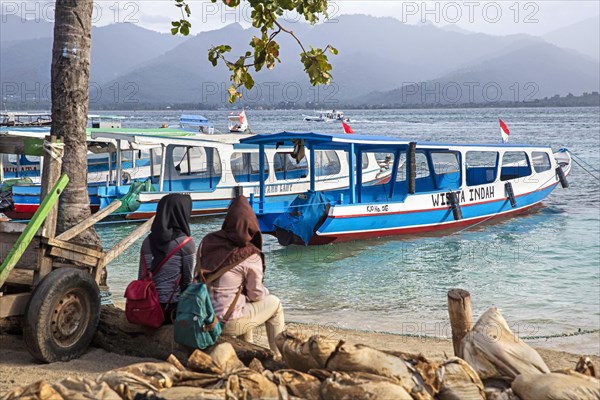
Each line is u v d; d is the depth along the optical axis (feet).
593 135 251.60
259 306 19.79
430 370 16.30
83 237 27.81
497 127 357.41
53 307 19.53
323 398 14.96
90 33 27.84
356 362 16.07
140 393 14.53
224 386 15.33
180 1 28.48
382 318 36.22
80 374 19.12
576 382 15.90
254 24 28.17
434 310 38.42
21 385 17.97
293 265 52.70
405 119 594.65
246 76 28.89
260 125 433.07
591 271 49.11
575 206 83.20
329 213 57.77
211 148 77.87
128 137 67.21
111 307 23.34
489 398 16.70
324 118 481.05
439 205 65.82
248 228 19.31
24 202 67.05
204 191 71.20
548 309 38.52
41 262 19.86
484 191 71.05
